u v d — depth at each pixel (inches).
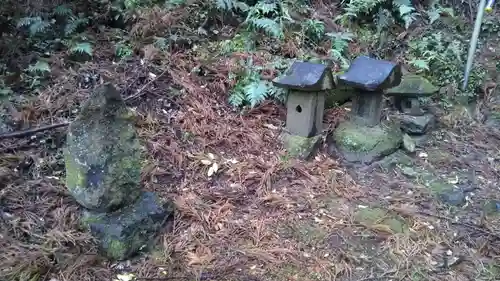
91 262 110.5
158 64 176.1
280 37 194.2
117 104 113.0
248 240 123.4
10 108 149.9
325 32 207.2
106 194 112.8
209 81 175.0
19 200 125.0
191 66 177.3
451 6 236.5
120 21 194.5
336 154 160.6
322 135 162.6
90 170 111.7
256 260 116.7
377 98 159.6
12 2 181.2
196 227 124.8
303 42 199.0
